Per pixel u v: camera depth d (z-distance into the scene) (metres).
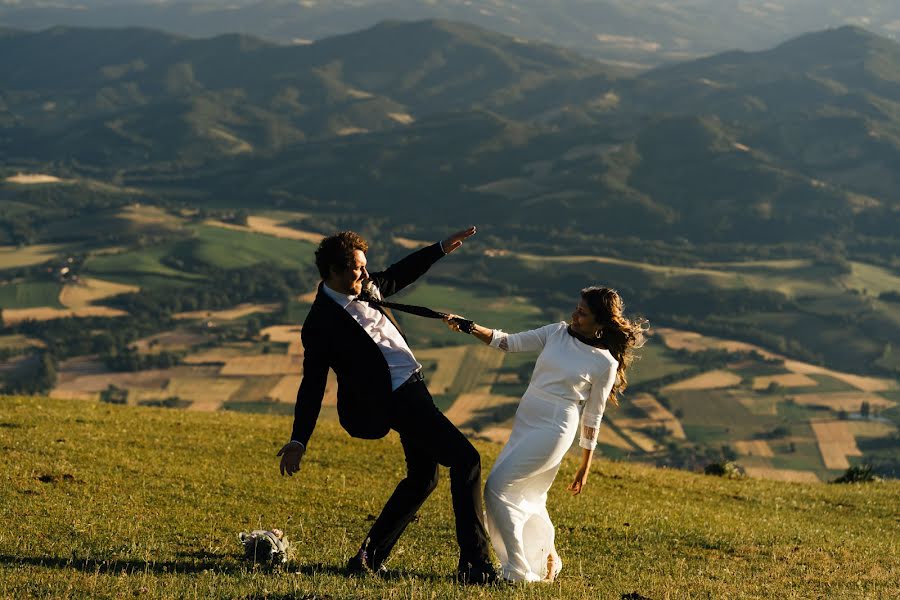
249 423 22.81
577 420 8.34
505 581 8.16
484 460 20.00
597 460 22.30
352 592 7.56
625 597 8.38
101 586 7.41
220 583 7.82
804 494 19.62
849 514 17.61
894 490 20.27
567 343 8.35
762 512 17.31
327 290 7.85
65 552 9.05
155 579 7.78
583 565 10.72
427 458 8.46
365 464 18.16
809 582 10.12
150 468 15.36
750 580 10.03
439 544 11.46
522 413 8.41
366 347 7.75
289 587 7.64
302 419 7.68
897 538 15.36
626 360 8.48
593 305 8.27
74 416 20.69
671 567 10.96
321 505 13.75
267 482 15.19
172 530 10.97
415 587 7.84
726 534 13.44
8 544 9.19
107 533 10.31
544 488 8.54
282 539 9.50
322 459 18.33
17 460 14.66
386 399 7.79
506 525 8.23
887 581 10.22
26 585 7.24
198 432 20.19
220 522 11.80
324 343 7.77
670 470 23.08
